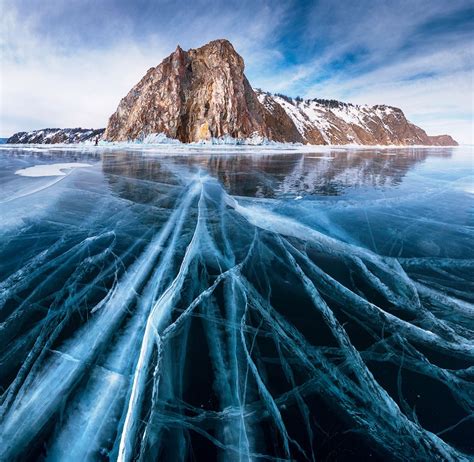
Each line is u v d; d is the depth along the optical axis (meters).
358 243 5.28
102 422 1.90
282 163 18.16
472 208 7.85
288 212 7.14
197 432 1.88
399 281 3.92
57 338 2.61
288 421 1.99
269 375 2.33
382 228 6.12
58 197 7.93
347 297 3.49
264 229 5.78
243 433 1.90
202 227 5.77
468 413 2.09
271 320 3.00
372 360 2.53
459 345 2.73
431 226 6.30
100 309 3.04
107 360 2.38
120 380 2.20
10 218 6.10
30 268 3.96
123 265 4.07
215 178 11.80
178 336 2.69
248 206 7.58
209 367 2.37
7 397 2.05
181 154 23.44
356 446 1.86
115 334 2.68
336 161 20.58
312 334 2.82
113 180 10.79
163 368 2.33
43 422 1.90
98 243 4.87
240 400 2.11
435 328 2.98
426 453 1.85
